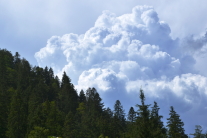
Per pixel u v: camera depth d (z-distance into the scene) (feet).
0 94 314.14
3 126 273.13
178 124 238.48
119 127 355.36
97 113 402.72
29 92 400.26
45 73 581.12
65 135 272.31
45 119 290.15
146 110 131.23
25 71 500.33
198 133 243.19
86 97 542.98
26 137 250.98
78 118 389.39
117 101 516.73
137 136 127.03
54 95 483.10
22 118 281.13
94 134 291.38
